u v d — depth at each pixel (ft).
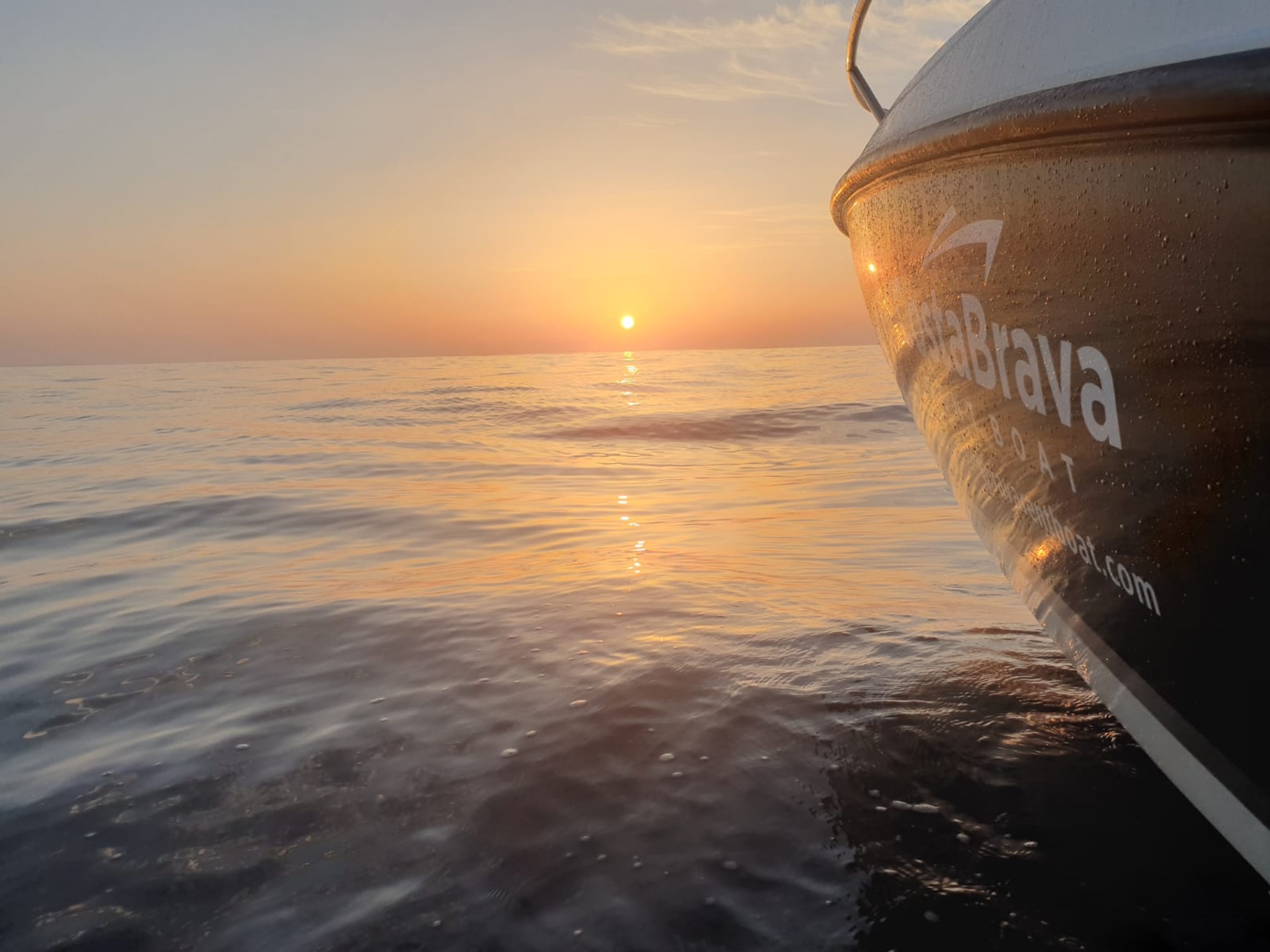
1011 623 10.08
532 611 11.07
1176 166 3.73
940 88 6.05
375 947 4.93
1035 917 4.88
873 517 18.95
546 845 5.83
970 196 5.28
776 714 7.61
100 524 19.07
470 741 7.39
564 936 4.94
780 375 96.89
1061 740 6.90
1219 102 3.38
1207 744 4.58
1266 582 3.91
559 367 148.05
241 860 5.82
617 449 35.99
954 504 20.58
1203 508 4.11
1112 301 4.29
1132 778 6.29
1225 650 4.26
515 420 49.19
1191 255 3.78
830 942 4.78
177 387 93.50
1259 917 4.81
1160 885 5.11
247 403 66.69
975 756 6.71
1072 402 4.81
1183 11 3.83
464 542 16.55
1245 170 3.44
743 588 12.14
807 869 5.43
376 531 17.79
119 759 7.34
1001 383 5.52
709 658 9.05
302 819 6.29
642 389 75.66
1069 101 4.14
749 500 22.07
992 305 5.34
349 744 7.43
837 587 12.19
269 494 22.65
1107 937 4.70
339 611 11.39
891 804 6.10
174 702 8.57
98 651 10.21
